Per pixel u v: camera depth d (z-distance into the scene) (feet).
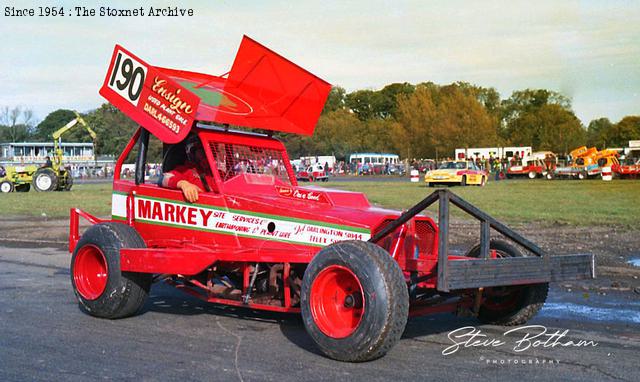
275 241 17.31
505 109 319.68
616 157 159.63
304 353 15.17
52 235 42.57
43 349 15.61
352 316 14.55
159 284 25.30
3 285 25.08
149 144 23.16
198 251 17.37
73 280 19.66
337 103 389.80
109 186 130.31
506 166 185.16
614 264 28.27
